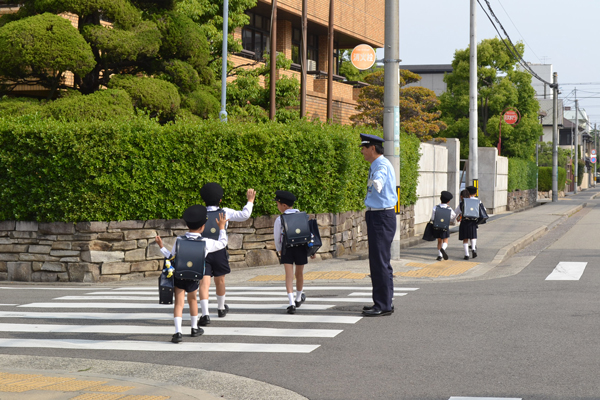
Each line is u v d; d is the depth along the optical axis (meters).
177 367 5.83
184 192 12.83
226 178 13.16
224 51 17.75
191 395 4.89
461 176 27.28
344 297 9.62
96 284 11.88
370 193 8.04
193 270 6.63
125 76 14.83
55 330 7.54
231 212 7.96
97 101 13.62
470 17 20.53
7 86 15.68
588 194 67.50
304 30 22.02
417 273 12.04
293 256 8.39
